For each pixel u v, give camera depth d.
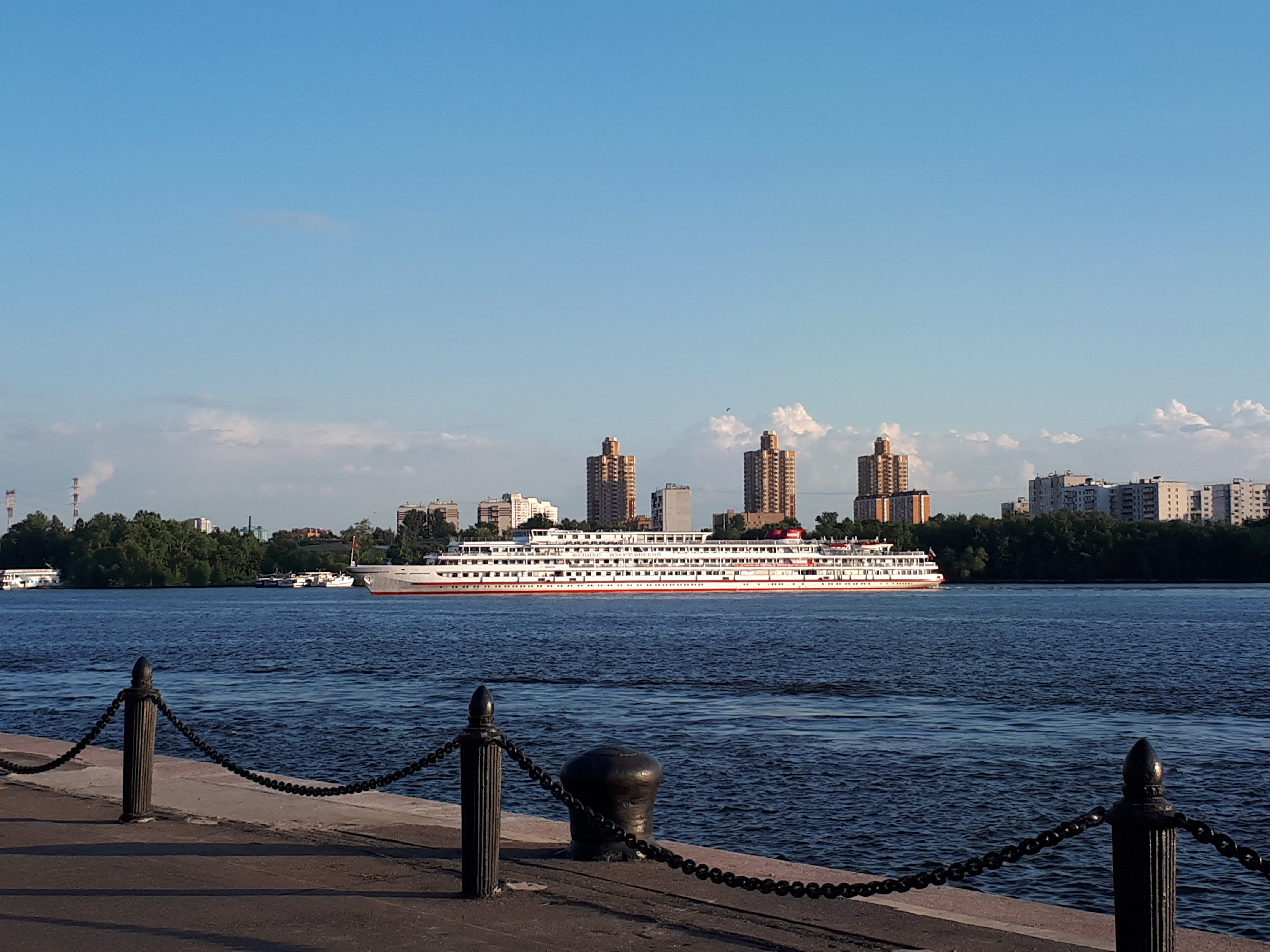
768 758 42.34
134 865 14.60
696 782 37.28
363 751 44.25
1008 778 38.31
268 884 13.70
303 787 16.39
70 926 12.02
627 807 14.77
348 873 14.19
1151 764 9.45
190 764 22.47
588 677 76.81
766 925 12.07
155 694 17.52
